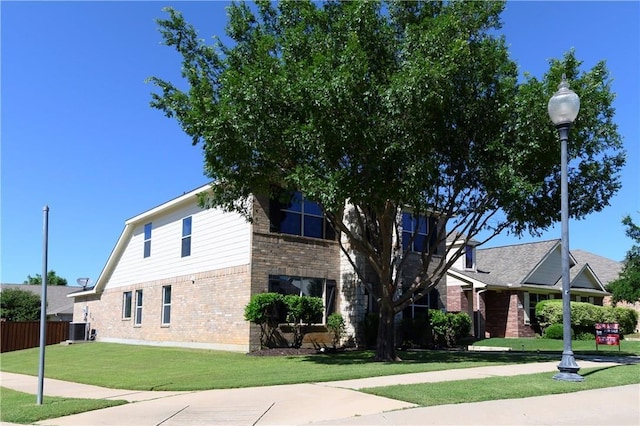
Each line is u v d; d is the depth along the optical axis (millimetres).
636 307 38781
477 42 15250
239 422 8047
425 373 12578
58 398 11156
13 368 20172
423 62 13109
